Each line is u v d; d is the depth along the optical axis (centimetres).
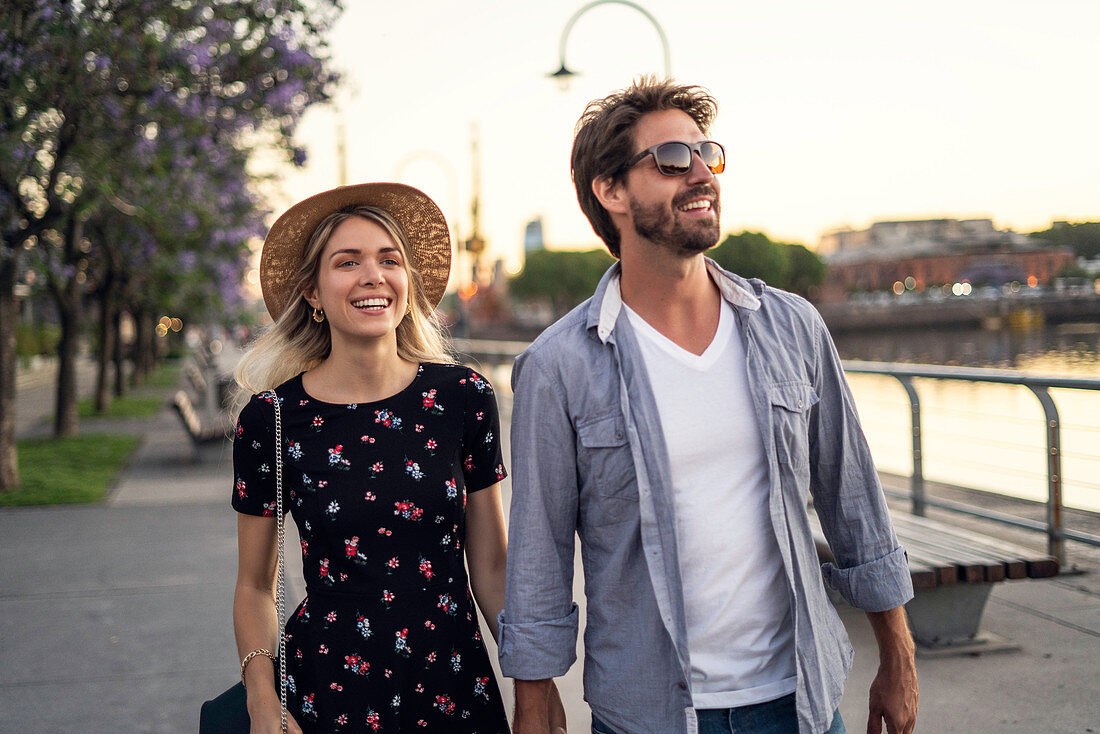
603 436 178
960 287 6725
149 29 819
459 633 205
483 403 218
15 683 414
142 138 903
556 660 182
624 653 177
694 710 171
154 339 3628
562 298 12306
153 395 2489
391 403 212
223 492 916
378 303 213
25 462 1113
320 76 917
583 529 187
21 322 3266
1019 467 1017
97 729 365
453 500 209
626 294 186
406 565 204
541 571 183
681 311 183
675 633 171
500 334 8288
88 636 477
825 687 176
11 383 920
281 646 206
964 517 619
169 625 493
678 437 176
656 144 177
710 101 188
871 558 189
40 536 717
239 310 2772
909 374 597
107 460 1145
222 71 880
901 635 190
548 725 186
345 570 204
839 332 5816
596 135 185
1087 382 461
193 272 1833
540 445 183
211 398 2259
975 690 349
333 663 200
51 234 1300
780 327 185
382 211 219
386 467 206
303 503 207
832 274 9788
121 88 849
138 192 980
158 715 378
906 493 632
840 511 190
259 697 200
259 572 220
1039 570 376
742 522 176
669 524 173
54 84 772
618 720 177
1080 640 394
